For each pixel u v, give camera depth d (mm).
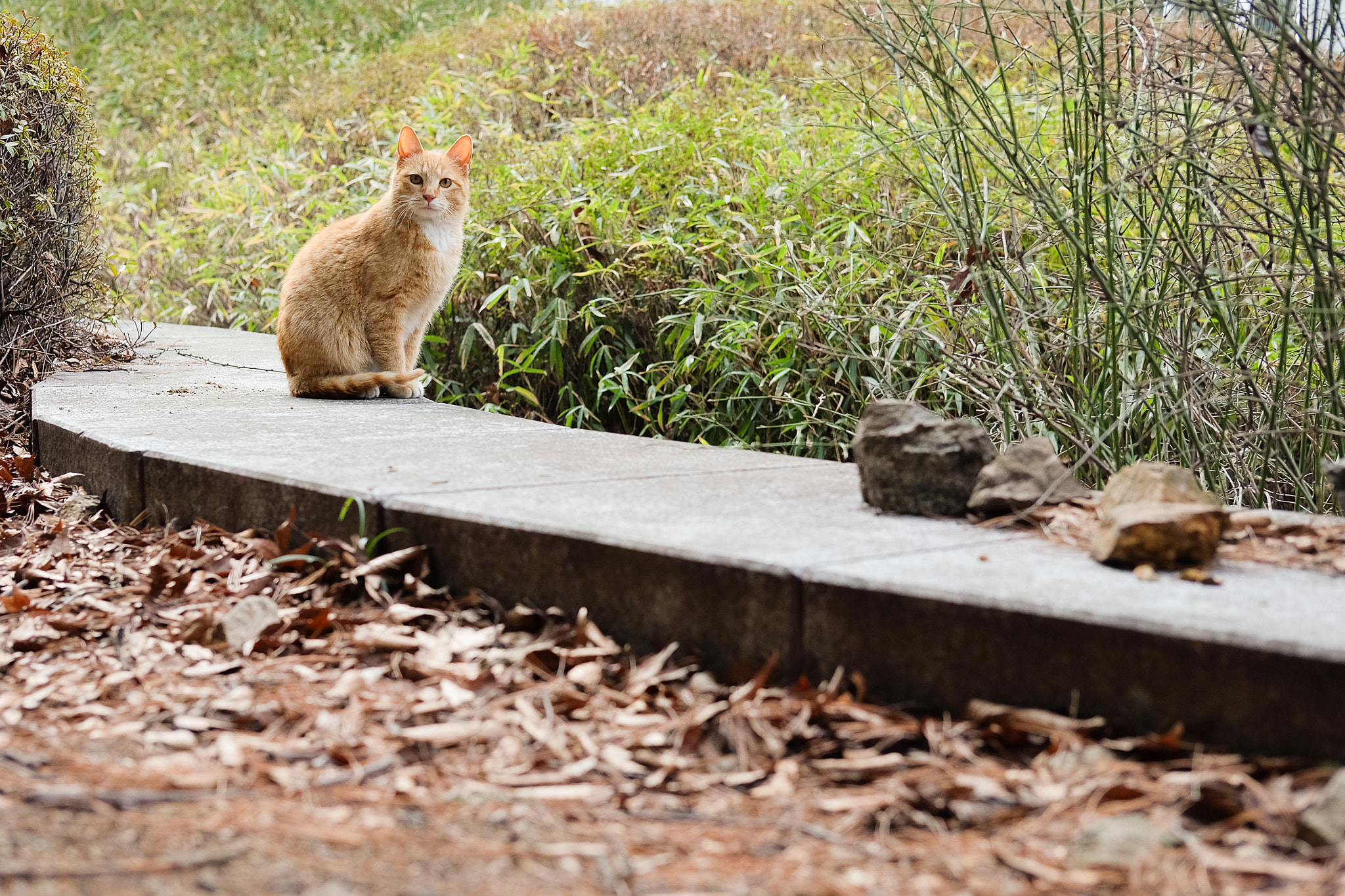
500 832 1474
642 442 3377
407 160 4391
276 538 2670
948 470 2385
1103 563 1986
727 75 7293
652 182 5598
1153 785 1525
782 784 1616
